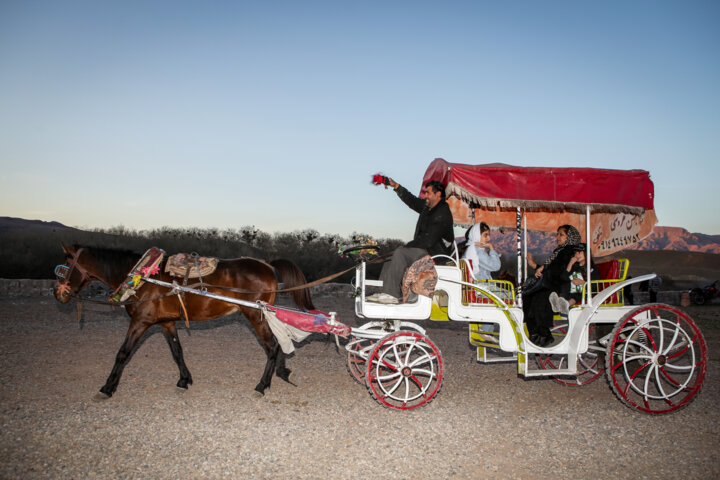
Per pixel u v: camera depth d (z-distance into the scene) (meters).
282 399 6.20
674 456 4.59
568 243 6.84
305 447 4.67
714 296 20.52
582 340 6.11
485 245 6.85
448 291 6.00
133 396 6.07
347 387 6.83
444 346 10.50
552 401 6.33
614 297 6.66
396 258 6.05
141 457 4.36
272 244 28.64
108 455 4.38
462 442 4.88
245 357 8.57
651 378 7.53
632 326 6.02
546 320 6.68
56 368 7.30
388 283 6.07
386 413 5.73
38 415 5.29
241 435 4.92
